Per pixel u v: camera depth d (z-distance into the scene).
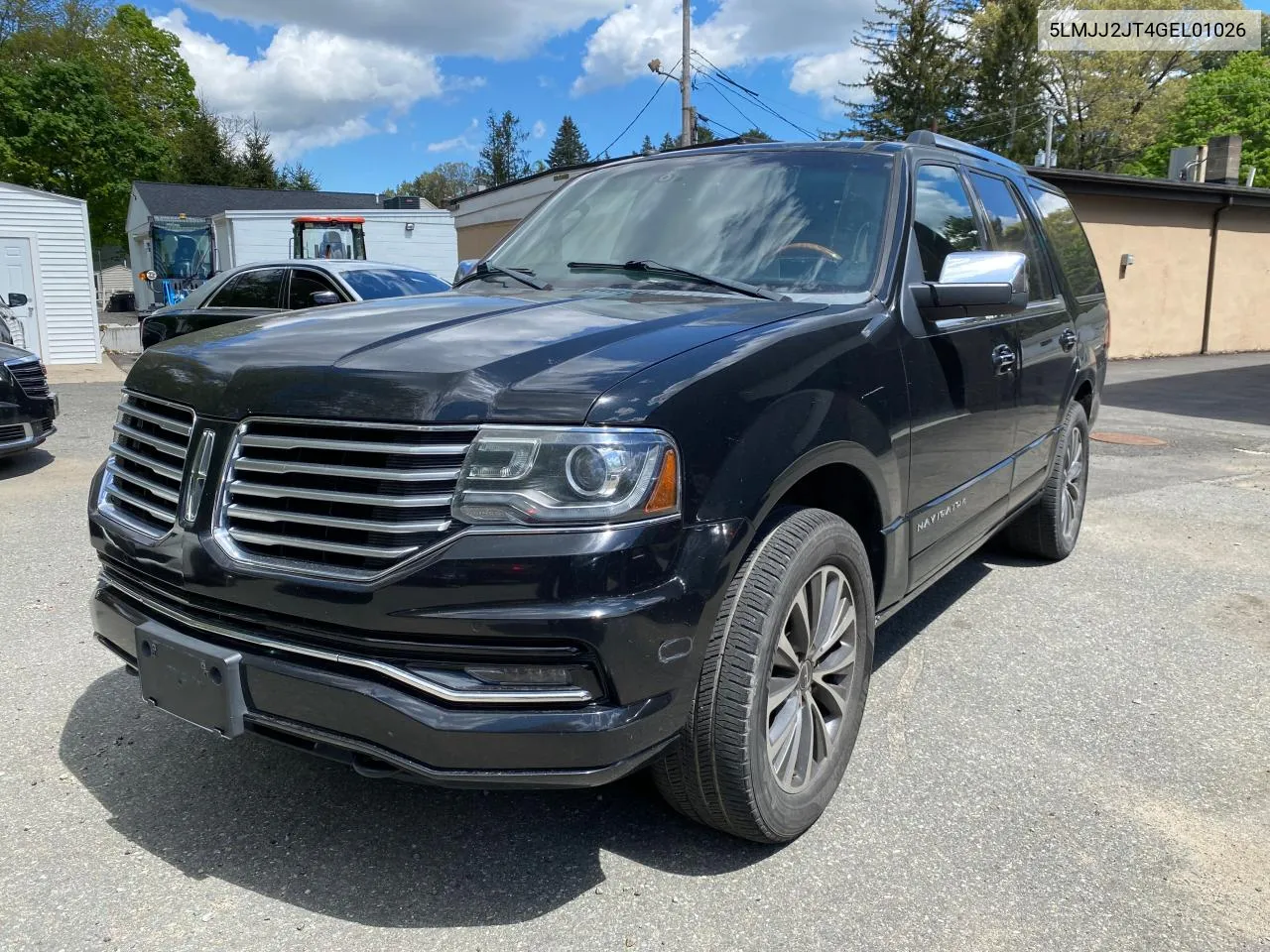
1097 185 17.98
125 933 2.28
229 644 2.30
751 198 3.54
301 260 9.23
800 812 2.63
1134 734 3.39
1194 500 7.13
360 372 2.22
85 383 15.59
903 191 3.43
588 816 2.81
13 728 3.33
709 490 2.22
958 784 3.03
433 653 2.08
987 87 46.19
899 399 2.98
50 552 5.53
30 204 17.88
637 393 2.15
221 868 2.55
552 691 2.06
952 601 4.83
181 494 2.41
